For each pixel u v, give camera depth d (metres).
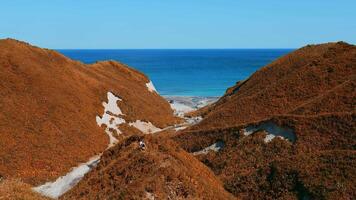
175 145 36.34
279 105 56.78
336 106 47.47
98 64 97.62
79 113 60.97
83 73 77.62
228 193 34.22
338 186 30.66
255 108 59.19
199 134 52.62
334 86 56.66
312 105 49.50
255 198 34.12
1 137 46.84
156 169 28.75
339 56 63.28
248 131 46.78
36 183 42.69
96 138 58.19
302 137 41.19
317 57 68.88
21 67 61.59
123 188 27.59
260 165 39.88
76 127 57.06
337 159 33.66
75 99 63.66
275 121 44.53
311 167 33.75
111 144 60.03
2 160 43.91
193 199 27.00
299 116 43.94
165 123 78.88
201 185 29.72
